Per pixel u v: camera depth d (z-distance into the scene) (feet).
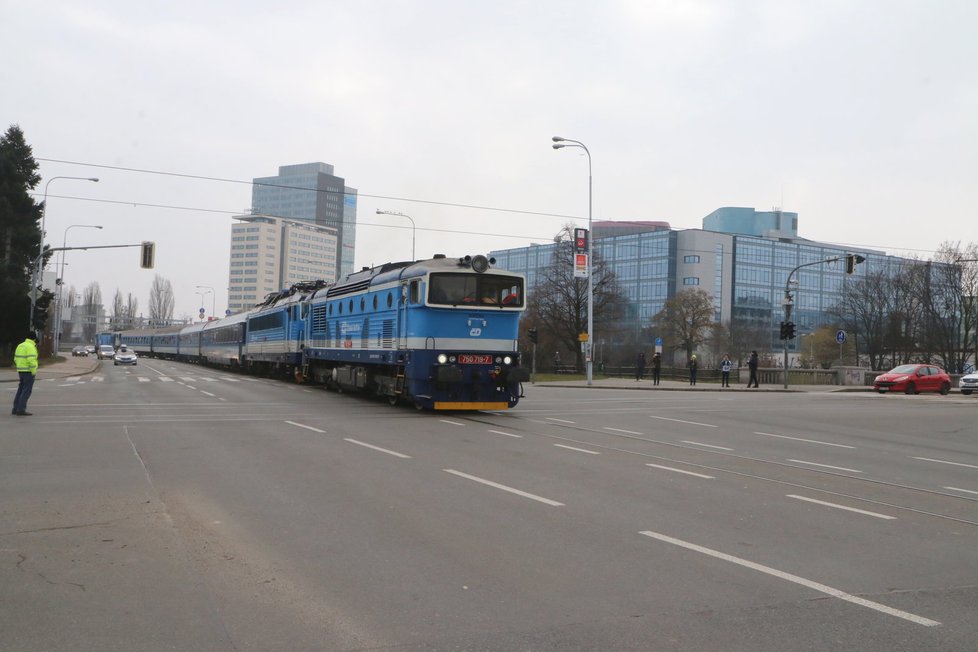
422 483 33.06
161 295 460.96
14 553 21.84
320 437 48.52
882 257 409.69
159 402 75.51
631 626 16.71
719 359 249.75
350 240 623.36
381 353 72.54
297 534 24.22
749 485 34.81
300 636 15.97
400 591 18.84
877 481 37.73
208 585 19.17
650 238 360.07
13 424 54.54
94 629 16.25
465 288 64.49
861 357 261.03
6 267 187.01
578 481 34.37
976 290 197.98
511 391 66.28
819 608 18.11
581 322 203.92
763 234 431.84
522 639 15.89
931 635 16.51
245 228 436.35
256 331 139.74
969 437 61.93
